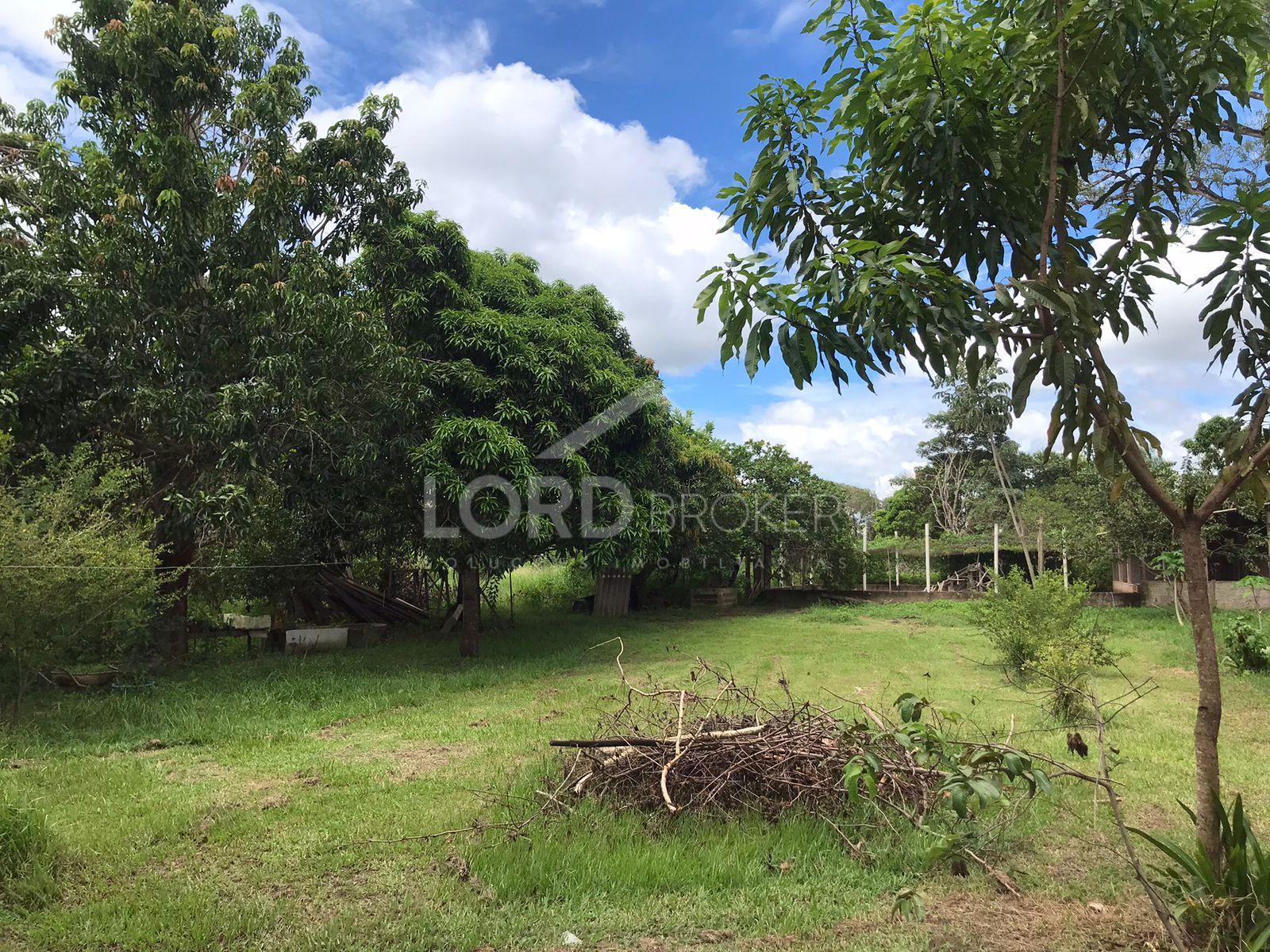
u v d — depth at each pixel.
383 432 10.58
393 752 6.49
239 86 10.61
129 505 9.66
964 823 4.27
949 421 30.48
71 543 7.26
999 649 9.90
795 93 3.36
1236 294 2.99
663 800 4.73
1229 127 3.05
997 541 19.70
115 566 7.55
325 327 9.26
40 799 5.13
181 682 9.24
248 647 11.88
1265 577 16.27
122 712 7.65
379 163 11.09
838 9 3.08
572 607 19.41
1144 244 3.03
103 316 8.75
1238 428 3.19
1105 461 3.07
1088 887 3.81
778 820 4.59
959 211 3.22
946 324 2.74
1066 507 17.83
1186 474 14.53
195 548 10.85
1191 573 3.14
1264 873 2.88
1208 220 2.88
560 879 3.87
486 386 10.70
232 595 12.30
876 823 4.39
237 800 5.16
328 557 12.71
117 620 7.91
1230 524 15.84
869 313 2.73
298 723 7.51
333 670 10.23
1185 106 2.99
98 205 9.49
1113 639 12.49
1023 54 3.04
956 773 3.09
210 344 9.55
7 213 9.88
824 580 22.31
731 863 4.00
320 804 5.06
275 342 9.37
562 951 3.26
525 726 7.21
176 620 10.51
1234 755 6.04
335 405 10.02
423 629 14.98
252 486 9.62
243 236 9.77
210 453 9.68
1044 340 2.93
